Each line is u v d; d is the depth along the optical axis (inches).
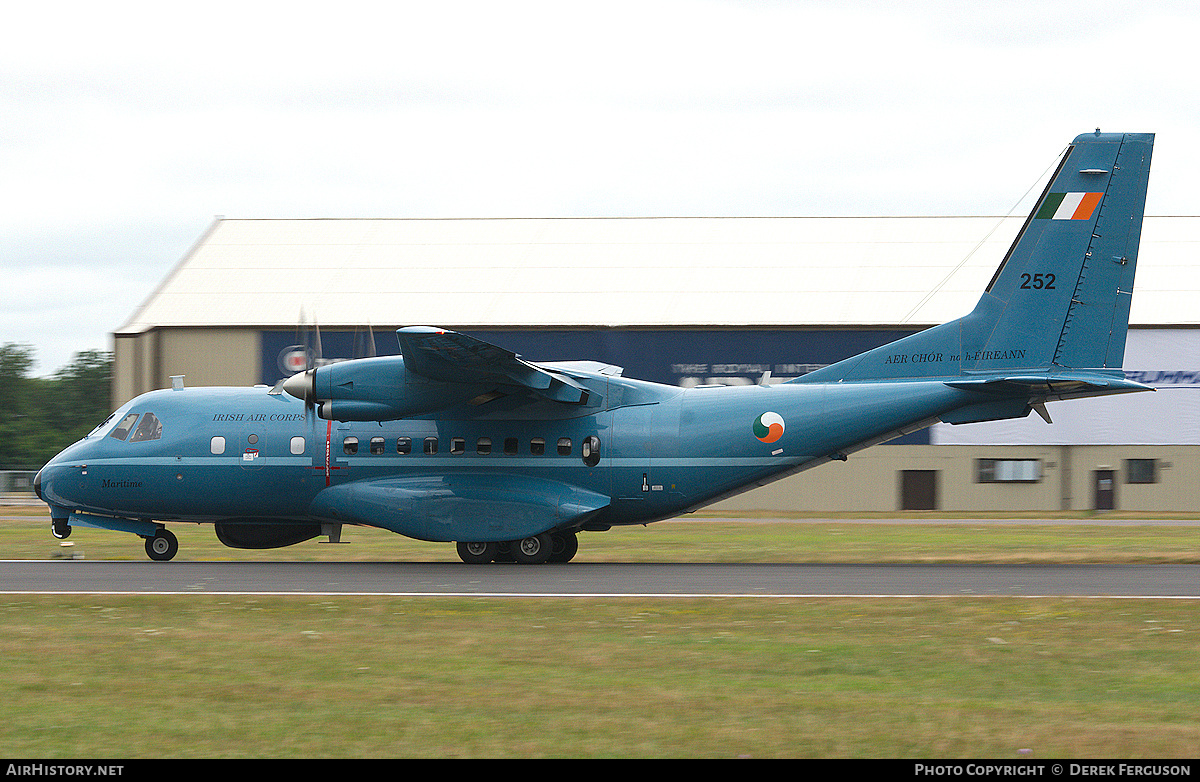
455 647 1800.0
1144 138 2923.2
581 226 7480.3
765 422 3083.2
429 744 1282.0
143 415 3292.3
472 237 7362.2
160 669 1644.9
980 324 3009.4
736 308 6501.0
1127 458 6333.7
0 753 1255.5
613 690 1520.7
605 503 3097.9
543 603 2203.5
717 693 1504.7
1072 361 2945.4
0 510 6471.5
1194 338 6289.4
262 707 1438.2
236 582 2534.5
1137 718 1380.4
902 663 1684.3
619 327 6412.4
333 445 3157.0
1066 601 2206.0
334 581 2561.5
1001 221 7175.2
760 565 2955.2
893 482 6407.5
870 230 7229.3
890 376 3080.7
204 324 6437.0
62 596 2276.1
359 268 6988.2
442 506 3056.1
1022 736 1302.9
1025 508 6368.1
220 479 3193.9
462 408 3120.1
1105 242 2935.5
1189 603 2183.8
